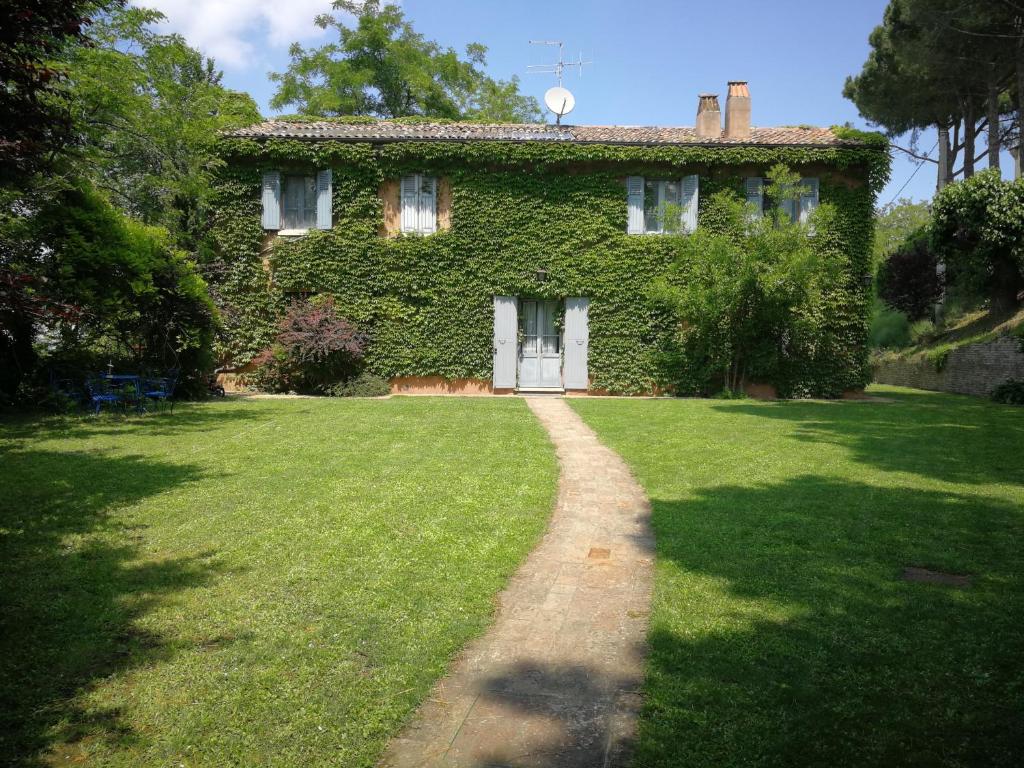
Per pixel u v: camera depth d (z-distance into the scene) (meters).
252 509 5.64
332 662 3.17
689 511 5.70
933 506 5.77
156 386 12.31
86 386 11.41
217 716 2.72
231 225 16.53
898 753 2.46
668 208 16.03
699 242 15.77
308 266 16.66
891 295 26.08
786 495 6.18
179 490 6.22
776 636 3.38
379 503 5.87
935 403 15.11
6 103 4.10
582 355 17.09
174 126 15.53
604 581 4.33
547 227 16.83
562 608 3.91
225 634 3.44
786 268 15.07
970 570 4.28
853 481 6.76
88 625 3.50
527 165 16.80
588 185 16.78
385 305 16.80
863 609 3.69
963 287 22.19
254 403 13.48
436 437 9.20
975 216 19.11
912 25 21.52
